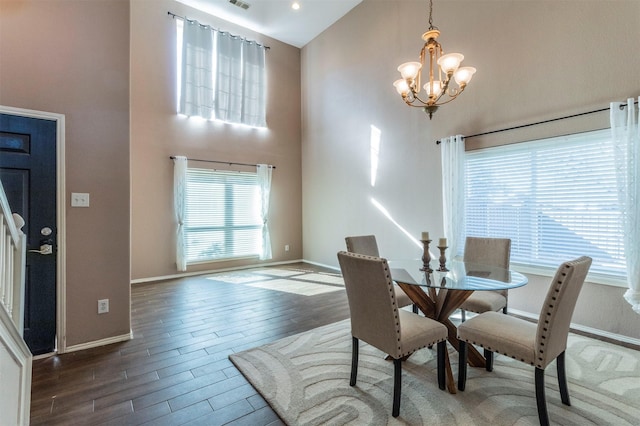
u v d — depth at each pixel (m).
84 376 2.20
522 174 3.46
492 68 3.66
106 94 2.71
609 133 2.83
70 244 2.57
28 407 1.59
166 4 5.36
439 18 4.21
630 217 2.62
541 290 3.32
